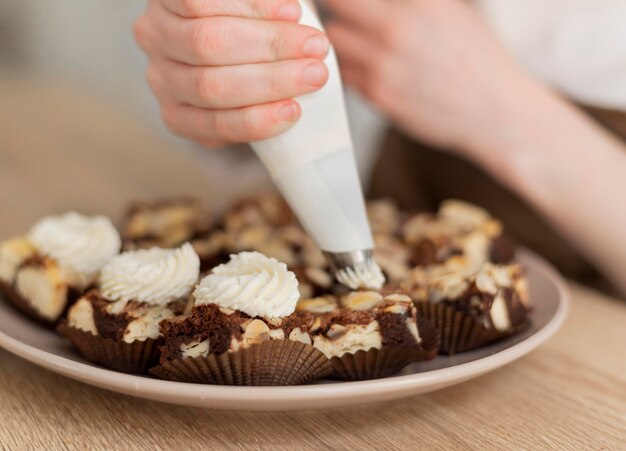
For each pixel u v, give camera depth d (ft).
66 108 4.33
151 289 1.60
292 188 1.57
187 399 1.44
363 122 3.53
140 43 1.75
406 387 1.47
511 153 2.40
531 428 1.54
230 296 1.51
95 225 1.92
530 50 2.65
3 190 2.69
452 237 2.03
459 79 2.39
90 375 1.47
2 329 1.71
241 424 1.52
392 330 1.58
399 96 2.44
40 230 1.89
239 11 1.52
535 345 1.66
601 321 2.00
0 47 6.69
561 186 2.37
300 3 1.55
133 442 1.46
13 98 4.48
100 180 2.94
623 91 2.52
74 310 1.63
